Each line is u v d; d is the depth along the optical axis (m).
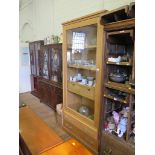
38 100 4.51
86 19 1.97
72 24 2.24
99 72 1.86
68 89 2.61
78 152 1.13
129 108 1.58
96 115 1.99
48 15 4.28
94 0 2.66
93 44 2.09
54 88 3.61
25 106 2.07
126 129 1.70
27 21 5.31
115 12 1.55
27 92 5.43
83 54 2.36
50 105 3.87
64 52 2.53
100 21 1.72
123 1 2.14
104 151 1.90
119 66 1.87
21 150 1.27
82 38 2.31
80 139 2.33
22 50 5.23
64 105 2.67
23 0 5.02
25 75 5.41
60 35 3.61
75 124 2.41
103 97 1.83
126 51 1.88
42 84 4.21
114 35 1.72
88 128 2.14
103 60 1.78
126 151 1.62
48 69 3.83
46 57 3.94
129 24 1.44
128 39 1.82
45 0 4.33
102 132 1.90
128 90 1.54
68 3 3.38
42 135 1.36
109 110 1.90
